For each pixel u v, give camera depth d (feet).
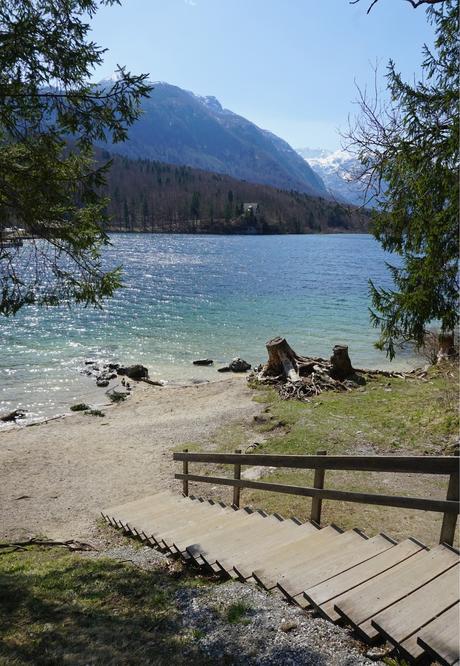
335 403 44.27
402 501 13.75
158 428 44.47
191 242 360.89
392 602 10.98
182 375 65.62
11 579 18.15
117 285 23.07
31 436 43.52
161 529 22.20
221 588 15.21
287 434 37.96
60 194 20.48
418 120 18.84
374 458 14.49
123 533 24.54
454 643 9.21
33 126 19.74
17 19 17.76
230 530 19.12
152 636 12.91
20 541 24.86
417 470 13.14
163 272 176.76
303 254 272.51
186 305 116.26
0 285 20.89
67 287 22.45
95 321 98.84
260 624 12.66
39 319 100.07
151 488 32.76
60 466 36.81
